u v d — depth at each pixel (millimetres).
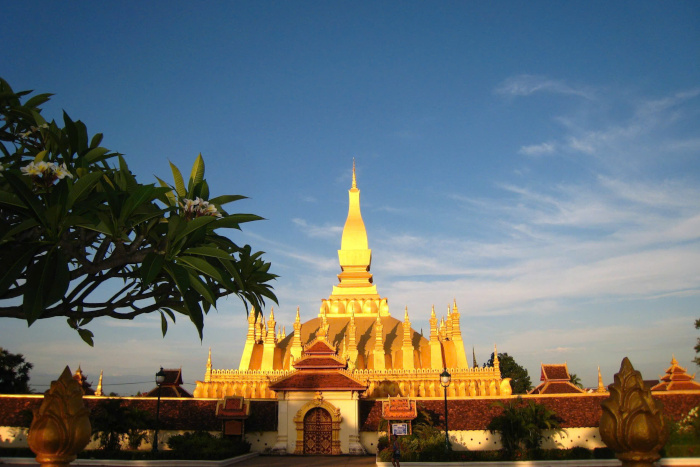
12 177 12516
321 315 78125
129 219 14180
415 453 39938
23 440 44000
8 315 15141
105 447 42094
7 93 15930
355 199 88562
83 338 18391
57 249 13219
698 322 42812
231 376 63031
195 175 16312
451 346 70500
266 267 17812
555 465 38312
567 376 76062
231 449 42250
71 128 15438
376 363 65188
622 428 15070
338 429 46312
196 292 15844
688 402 41500
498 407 47375
